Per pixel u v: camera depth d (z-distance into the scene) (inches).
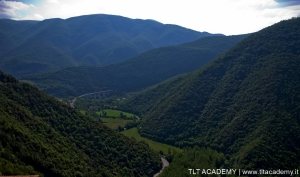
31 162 3299.7
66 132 4601.4
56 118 4753.9
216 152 5467.5
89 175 3826.3
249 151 4938.5
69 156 3927.2
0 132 3257.9
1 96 4183.1
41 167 3331.7
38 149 3548.2
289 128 5251.0
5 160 2967.5
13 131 3454.7
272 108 5733.3
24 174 2955.2
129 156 4955.7
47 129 4207.7
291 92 5915.4
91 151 4498.0
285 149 4928.6
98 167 4197.8
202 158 5162.4
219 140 5905.5
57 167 3503.9
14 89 4675.2
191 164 4977.9
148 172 4879.4
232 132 5851.4
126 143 5255.9
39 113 4581.7
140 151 5255.9
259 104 6043.3
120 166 4579.2
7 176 2696.9
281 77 6274.6
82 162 4003.4
